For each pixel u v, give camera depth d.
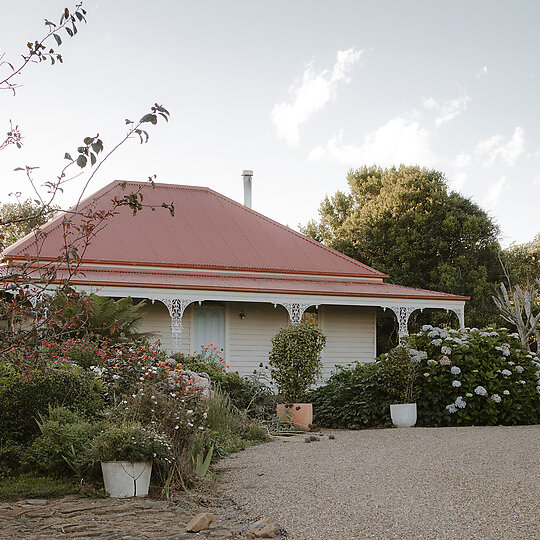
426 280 31.58
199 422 8.31
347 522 5.00
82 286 15.48
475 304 30.27
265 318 19.41
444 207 32.06
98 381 8.71
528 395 12.14
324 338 12.79
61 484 6.58
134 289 15.95
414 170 34.66
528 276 33.66
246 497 6.09
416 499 5.53
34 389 7.52
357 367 13.49
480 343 12.70
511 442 8.45
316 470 7.09
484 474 6.35
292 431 11.44
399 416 11.71
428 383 12.14
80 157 4.63
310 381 12.45
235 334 18.95
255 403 12.59
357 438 9.88
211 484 6.63
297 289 17.48
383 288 19.83
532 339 25.91
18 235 28.89
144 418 7.19
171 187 23.44
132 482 6.24
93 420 7.71
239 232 21.81
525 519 4.77
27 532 4.99
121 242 18.98
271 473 7.11
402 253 31.55
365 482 6.31
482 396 11.97
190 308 18.58
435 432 10.02
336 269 20.91
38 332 5.11
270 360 12.64
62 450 6.84
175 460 6.66
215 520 5.41
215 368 13.59
